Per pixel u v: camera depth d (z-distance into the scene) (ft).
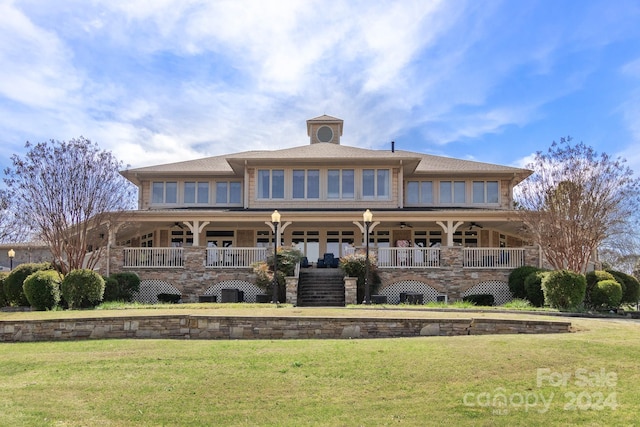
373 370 30.55
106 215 83.10
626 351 33.09
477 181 105.70
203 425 23.67
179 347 38.52
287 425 23.47
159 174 105.09
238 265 85.35
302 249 104.17
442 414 24.30
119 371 31.73
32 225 83.56
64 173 82.12
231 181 107.14
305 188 99.86
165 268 85.25
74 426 23.43
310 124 124.16
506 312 57.00
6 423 23.50
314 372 30.60
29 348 40.65
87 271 67.41
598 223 81.10
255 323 44.96
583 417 23.66
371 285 81.46
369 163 98.99
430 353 33.45
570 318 49.55
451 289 83.51
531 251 84.79
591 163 95.09
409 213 87.86
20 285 74.38
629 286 77.10
